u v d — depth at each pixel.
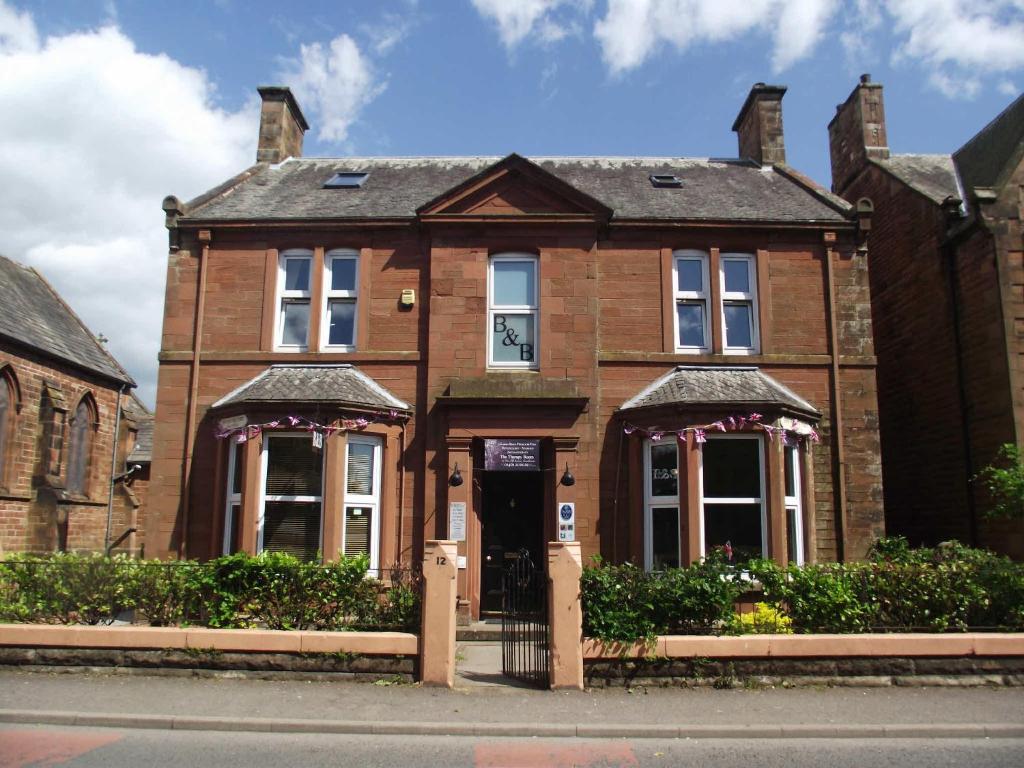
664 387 13.38
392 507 13.05
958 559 9.72
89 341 26.45
